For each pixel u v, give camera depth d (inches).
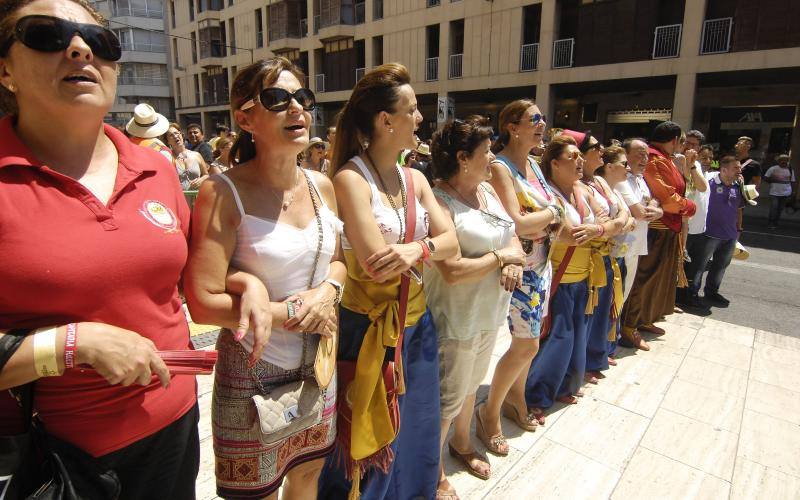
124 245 43.4
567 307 116.7
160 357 44.7
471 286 83.7
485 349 91.7
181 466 54.1
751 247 348.2
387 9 791.1
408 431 79.4
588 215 119.7
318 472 66.9
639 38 552.4
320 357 58.9
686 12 509.7
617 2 561.0
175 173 54.0
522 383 113.5
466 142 82.9
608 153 145.3
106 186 45.7
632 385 137.4
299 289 58.2
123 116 1758.1
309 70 968.3
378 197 69.4
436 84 737.6
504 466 101.8
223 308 52.2
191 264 52.9
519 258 83.5
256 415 55.5
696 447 109.8
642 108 634.2
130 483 49.9
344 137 74.3
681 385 137.7
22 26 38.9
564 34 626.8
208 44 1267.2
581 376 125.8
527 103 101.3
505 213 91.3
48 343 38.0
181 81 1472.7
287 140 55.1
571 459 104.6
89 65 42.6
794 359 156.0
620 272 144.3
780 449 109.8
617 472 100.9
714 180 203.8
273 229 55.8
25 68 40.3
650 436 113.5
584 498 93.5
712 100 594.2
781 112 551.8
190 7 1360.7
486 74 674.8
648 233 166.1
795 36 460.1
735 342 169.9
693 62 511.8
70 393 43.7
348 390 70.4
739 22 489.1
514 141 103.5
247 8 1103.0
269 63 55.5
